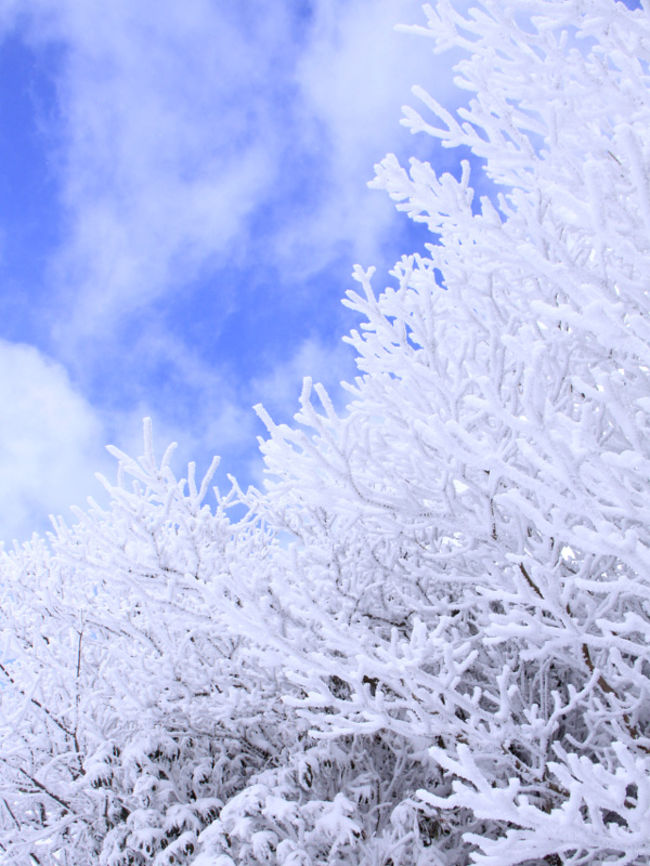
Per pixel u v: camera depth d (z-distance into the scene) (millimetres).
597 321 1518
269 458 3146
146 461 3697
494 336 2918
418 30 2855
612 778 1776
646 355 1509
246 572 3781
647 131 2371
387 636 4215
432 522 3029
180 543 3645
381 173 3205
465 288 3232
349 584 3953
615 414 1637
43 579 5305
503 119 2803
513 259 2951
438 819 3473
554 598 2494
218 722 4160
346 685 3857
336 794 3705
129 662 3941
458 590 4203
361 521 3279
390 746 3812
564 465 1730
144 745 3912
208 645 4348
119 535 3914
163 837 3590
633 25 2328
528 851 2000
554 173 2699
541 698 3270
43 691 4746
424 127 3010
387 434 3383
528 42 2613
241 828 3191
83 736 4457
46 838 4152
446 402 2959
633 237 2027
